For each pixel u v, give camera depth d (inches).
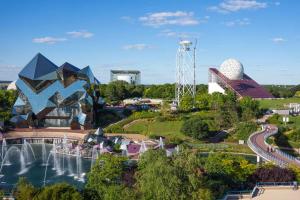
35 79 7775.6
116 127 7401.6
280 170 3722.9
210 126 7180.1
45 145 6899.6
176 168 2851.9
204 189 2876.5
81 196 2785.4
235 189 3535.9
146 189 2780.5
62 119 7864.2
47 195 2736.2
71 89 7726.4
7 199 3090.6
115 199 2861.7
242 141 6441.9
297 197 3348.9
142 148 5856.3
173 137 6589.6
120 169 3314.5
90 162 5378.9
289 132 6889.8
